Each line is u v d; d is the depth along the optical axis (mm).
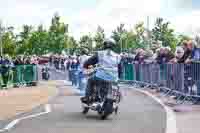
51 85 25594
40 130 8859
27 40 83125
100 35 83375
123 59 24859
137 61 23188
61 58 47781
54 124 9703
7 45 79000
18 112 12094
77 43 90062
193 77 14078
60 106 13531
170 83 16891
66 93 19062
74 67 24953
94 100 10688
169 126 9289
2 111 12336
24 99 16062
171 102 14438
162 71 18406
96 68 10578
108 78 10383
